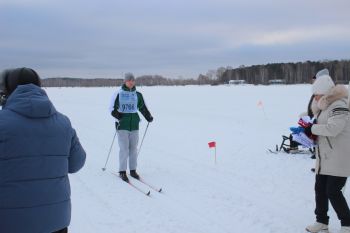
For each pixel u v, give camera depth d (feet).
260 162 28.30
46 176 8.42
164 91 149.38
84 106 88.02
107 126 52.34
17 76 8.66
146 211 18.63
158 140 39.78
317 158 15.12
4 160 8.00
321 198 15.51
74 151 9.42
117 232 16.17
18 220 8.00
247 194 20.95
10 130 8.04
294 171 25.48
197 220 17.43
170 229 16.42
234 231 16.19
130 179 24.50
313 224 15.94
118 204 19.74
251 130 45.78
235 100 97.96
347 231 14.53
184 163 28.78
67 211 8.86
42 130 8.46
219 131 45.57
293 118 58.44
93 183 23.75
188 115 64.80
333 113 14.26
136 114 24.89
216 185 22.74
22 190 8.05
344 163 14.37
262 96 109.19
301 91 127.75
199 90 152.97
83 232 16.21
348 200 19.15
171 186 22.75
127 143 24.70
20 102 8.32
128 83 24.43
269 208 18.79
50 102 8.77
